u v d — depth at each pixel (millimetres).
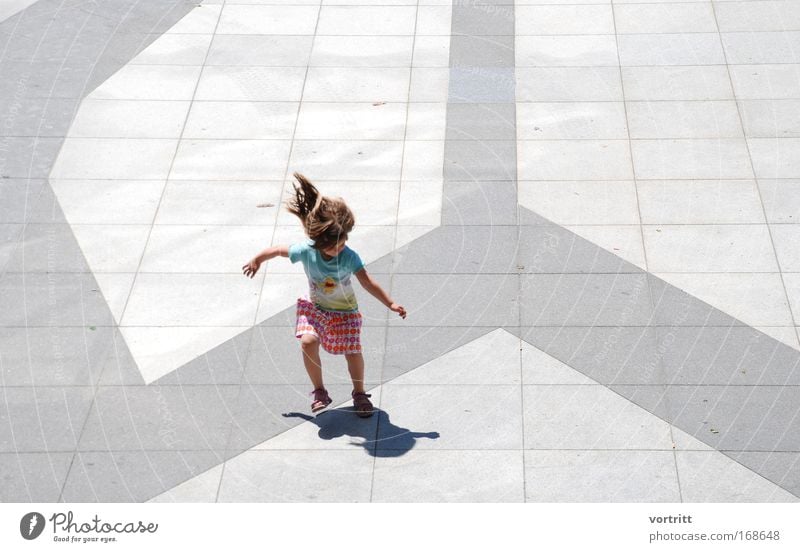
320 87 8633
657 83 8562
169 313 6629
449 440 5734
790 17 9266
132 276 6910
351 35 9273
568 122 8195
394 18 9500
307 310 5680
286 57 8992
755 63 8727
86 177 7777
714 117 8172
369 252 7043
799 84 8461
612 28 9250
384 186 7613
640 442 5688
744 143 7906
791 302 6570
